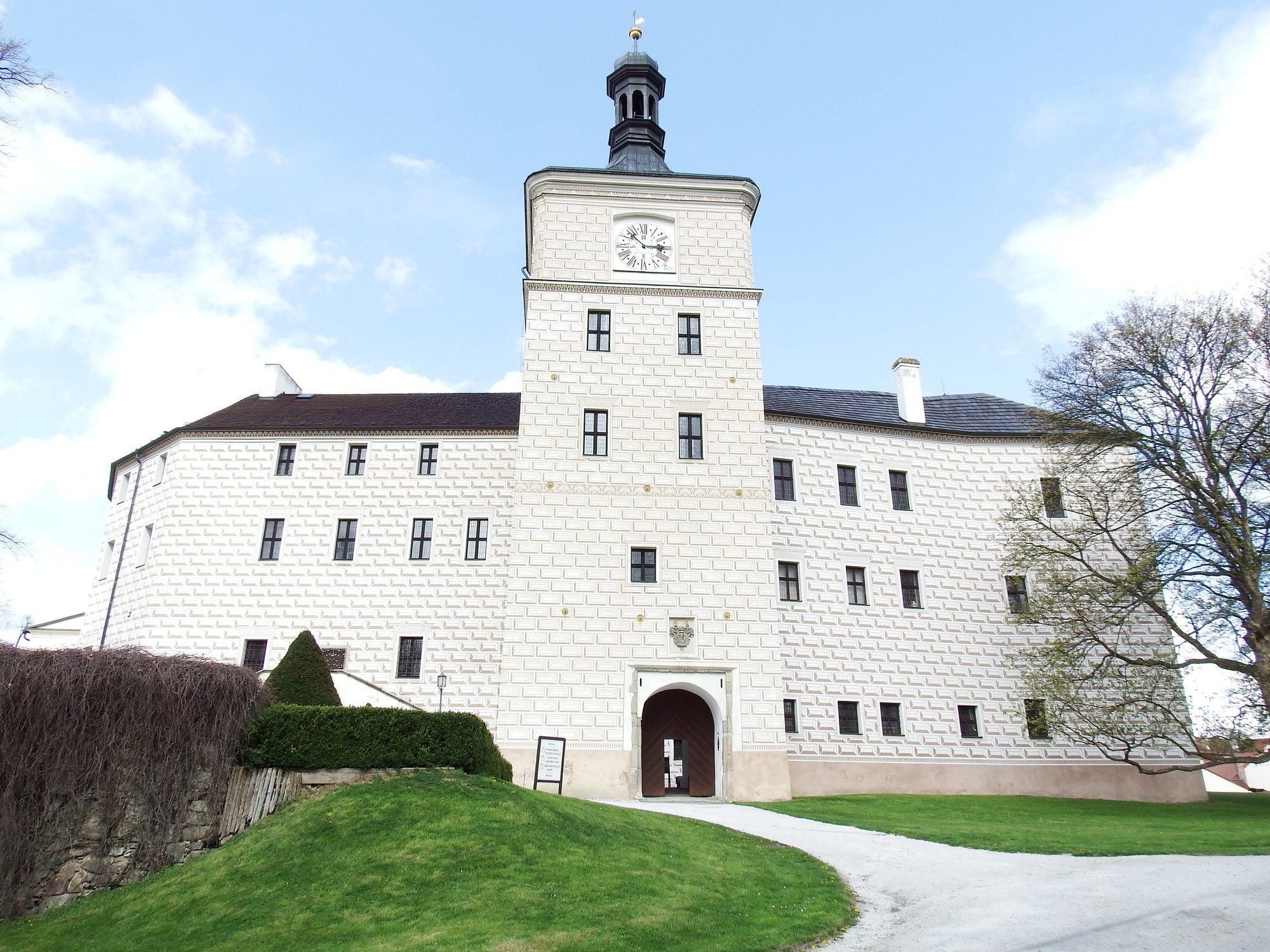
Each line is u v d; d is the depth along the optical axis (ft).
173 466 128.98
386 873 49.98
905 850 62.75
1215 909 42.73
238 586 122.01
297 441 129.49
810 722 110.93
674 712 101.96
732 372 109.60
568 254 113.19
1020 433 128.26
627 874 50.93
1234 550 93.04
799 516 118.73
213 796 59.31
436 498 126.11
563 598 98.99
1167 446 99.30
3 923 49.19
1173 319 100.73
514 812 58.08
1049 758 114.62
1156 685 103.45
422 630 119.65
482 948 40.01
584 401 106.73
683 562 101.40
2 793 50.47
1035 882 50.57
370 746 62.75
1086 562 109.91
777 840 65.72
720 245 115.75
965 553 122.52
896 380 134.72
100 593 133.90
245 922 45.73
